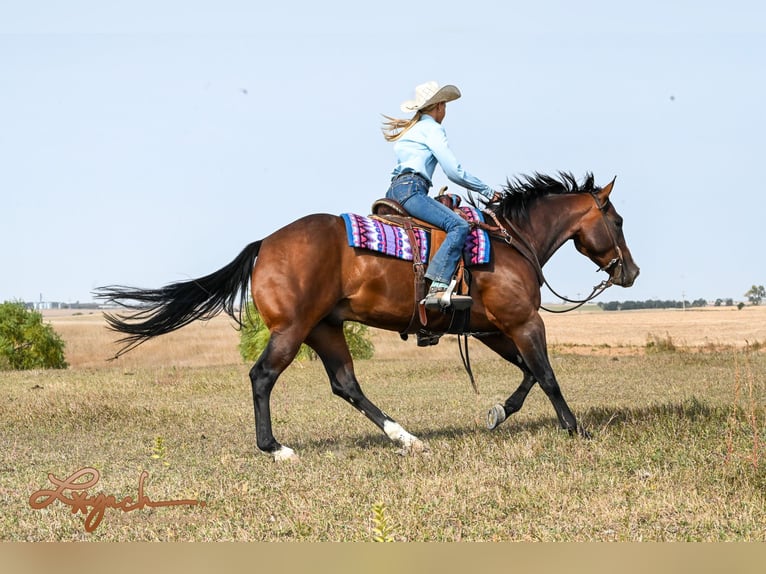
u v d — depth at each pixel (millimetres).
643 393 18562
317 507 8383
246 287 11289
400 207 11258
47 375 25906
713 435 11312
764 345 43156
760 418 12719
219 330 92438
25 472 10383
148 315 11328
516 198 12156
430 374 25125
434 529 7633
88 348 68875
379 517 6469
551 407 16000
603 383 20891
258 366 10719
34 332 34438
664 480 9156
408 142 11422
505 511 8250
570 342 56188
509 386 21172
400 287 10914
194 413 15984
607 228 12445
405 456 10836
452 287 10859
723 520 7777
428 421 14664
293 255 10641
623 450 10570
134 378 24422
